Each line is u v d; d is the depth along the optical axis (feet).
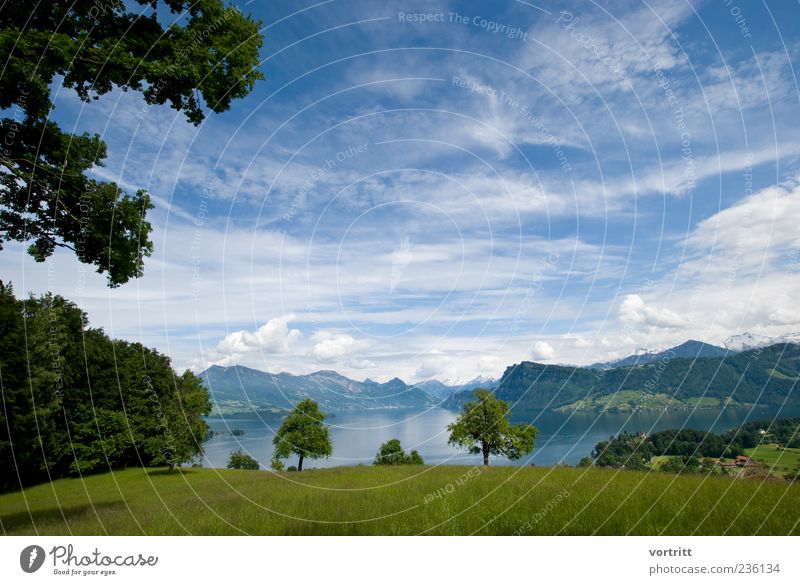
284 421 137.39
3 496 81.71
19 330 85.35
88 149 38.47
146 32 36.47
